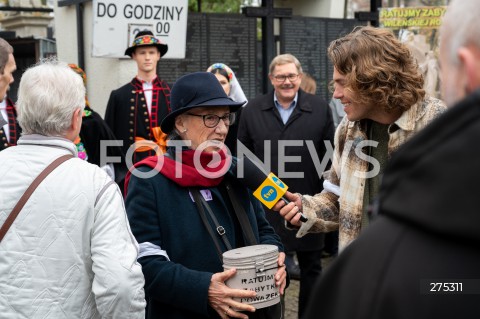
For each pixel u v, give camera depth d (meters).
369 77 2.49
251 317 2.51
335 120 6.87
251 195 2.90
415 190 1.02
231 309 2.43
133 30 6.31
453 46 1.10
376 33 2.56
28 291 2.12
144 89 5.66
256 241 2.67
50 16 10.05
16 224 2.15
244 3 11.41
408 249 1.03
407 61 2.54
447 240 1.00
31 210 2.15
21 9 8.76
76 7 7.01
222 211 2.65
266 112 5.31
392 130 2.61
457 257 1.00
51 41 9.51
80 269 2.17
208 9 11.15
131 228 2.57
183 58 6.70
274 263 2.50
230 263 2.45
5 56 3.39
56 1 7.51
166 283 2.47
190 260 2.55
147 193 2.59
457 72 1.10
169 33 6.46
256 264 2.44
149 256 2.53
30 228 2.14
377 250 1.06
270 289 2.48
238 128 5.42
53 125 2.23
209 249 2.57
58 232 2.14
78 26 7.00
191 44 7.07
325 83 7.94
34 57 9.44
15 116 4.19
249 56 7.36
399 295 1.02
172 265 2.50
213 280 2.44
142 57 5.62
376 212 1.14
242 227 2.65
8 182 2.18
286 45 7.66
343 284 1.11
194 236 2.56
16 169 2.20
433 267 1.01
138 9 6.31
